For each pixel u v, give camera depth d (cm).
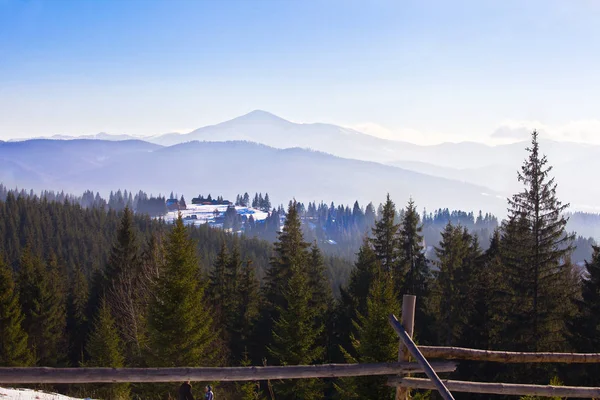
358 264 4650
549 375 2867
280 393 2877
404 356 888
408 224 4566
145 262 4031
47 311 5134
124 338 3816
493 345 3525
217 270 5578
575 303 2928
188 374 815
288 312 2991
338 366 858
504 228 3869
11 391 989
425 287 4547
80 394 1502
